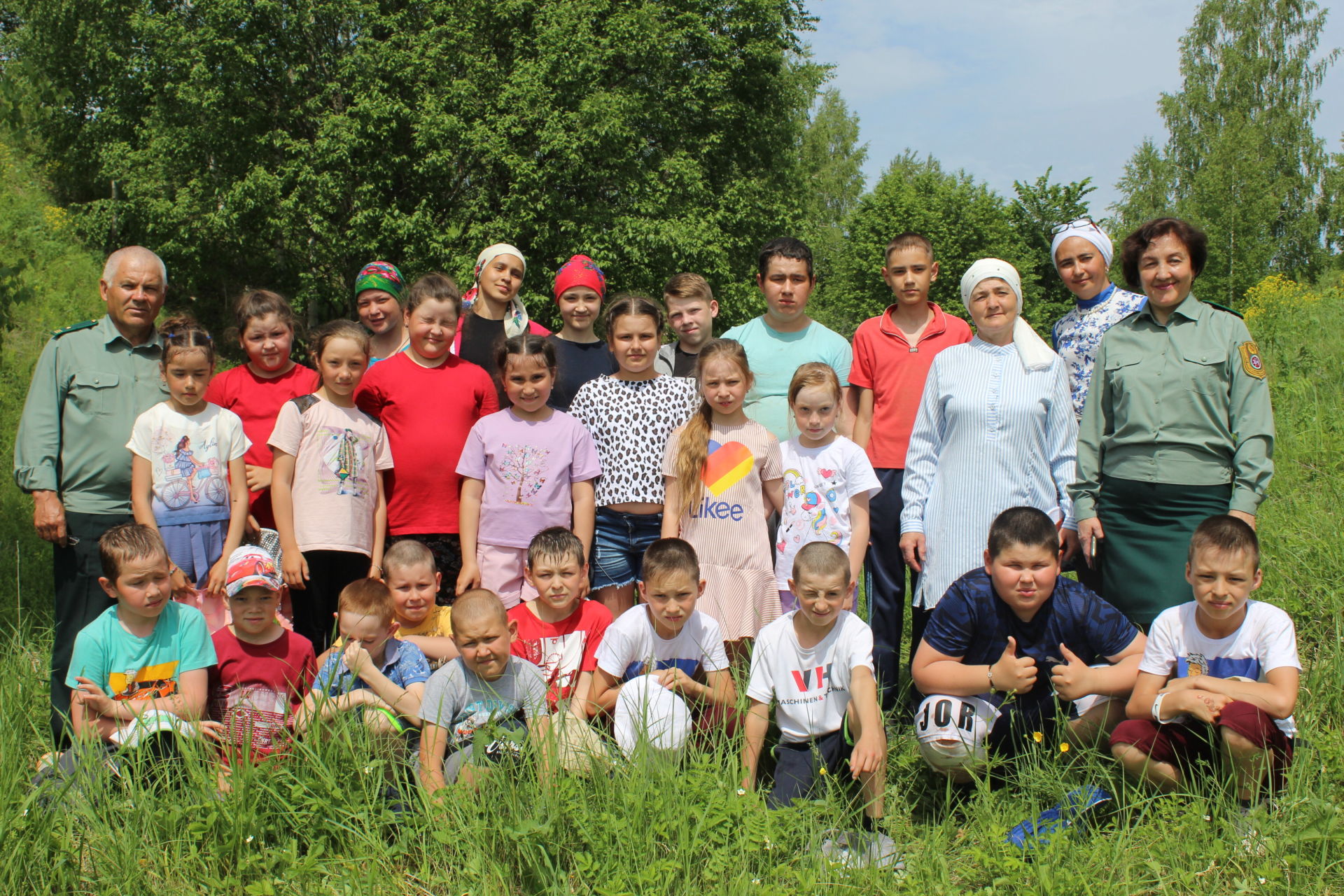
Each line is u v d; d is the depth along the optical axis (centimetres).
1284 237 3734
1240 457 365
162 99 2008
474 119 1903
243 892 279
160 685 349
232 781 305
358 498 418
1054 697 349
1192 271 381
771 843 287
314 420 415
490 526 423
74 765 323
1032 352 395
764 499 428
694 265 2033
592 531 438
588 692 378
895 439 462
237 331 443
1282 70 3738
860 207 3006
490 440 427
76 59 2284
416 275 1875
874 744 326
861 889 282
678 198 2091
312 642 417
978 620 358
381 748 335
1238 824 302
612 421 441
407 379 442
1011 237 2730
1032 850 294
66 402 402
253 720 341
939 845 309
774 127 2445
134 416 402
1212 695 315
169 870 288
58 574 402
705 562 412
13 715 365
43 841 285
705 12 2255
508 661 355
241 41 1922
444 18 2014
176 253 2022
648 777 315
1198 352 373
